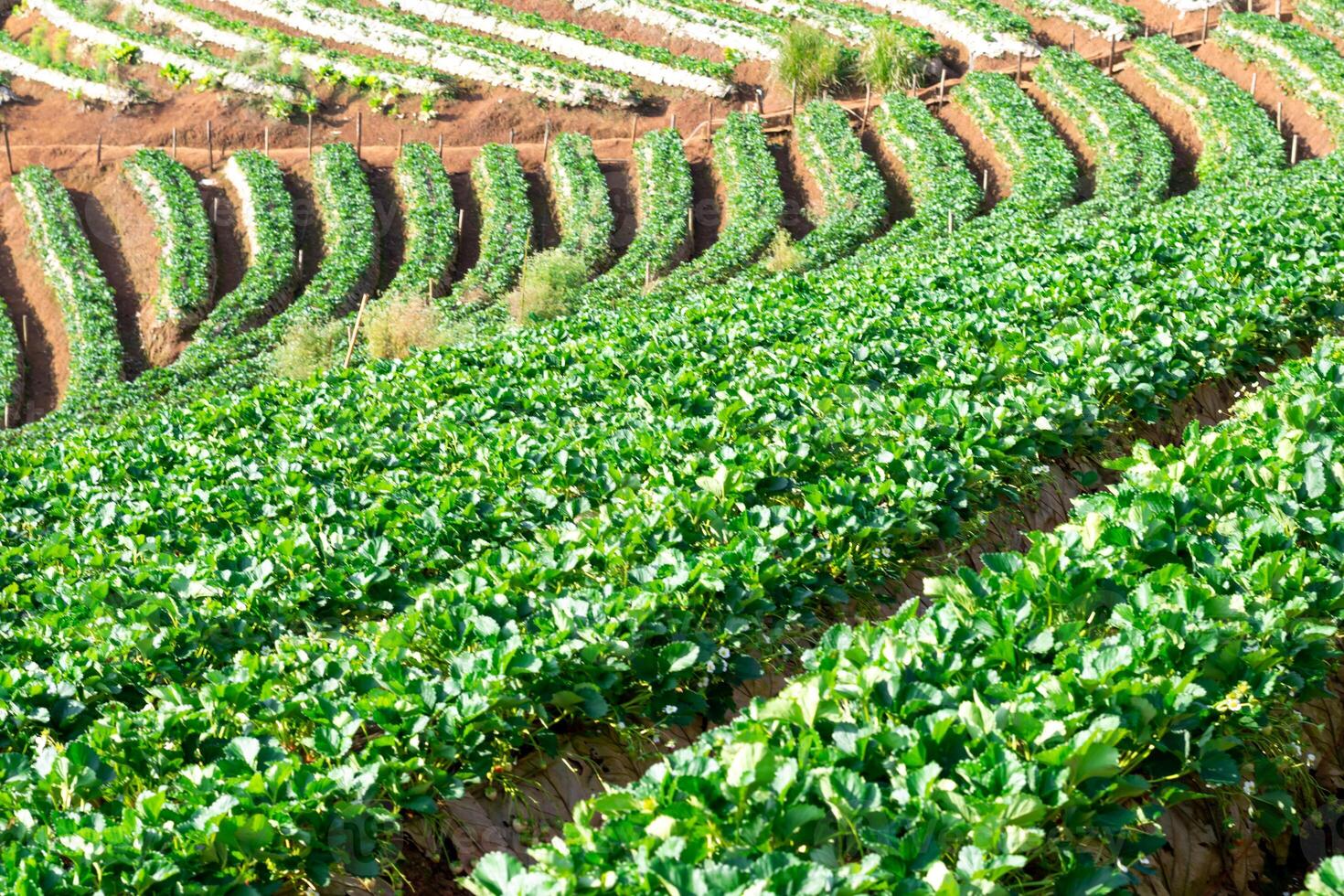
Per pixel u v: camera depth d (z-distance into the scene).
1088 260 15.74
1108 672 4.34
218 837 4.06
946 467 7.83
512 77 43.28
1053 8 42.38
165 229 35.88
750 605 6.24
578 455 9.34
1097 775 3.95
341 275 32.38
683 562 6.25
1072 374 9.80
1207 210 19.50
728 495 7.84
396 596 7.51
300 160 39.78
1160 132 33.59
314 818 4.35
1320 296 12.93
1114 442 9.85
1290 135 33.31
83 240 35.78
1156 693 4.33
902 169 34.91
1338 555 5.87
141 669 6.59
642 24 46.03
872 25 42.50
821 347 12.36
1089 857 4.07
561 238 35.06
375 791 4.64
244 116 42.88
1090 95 35.91
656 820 3.64
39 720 5.97
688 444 9.52
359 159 39.31
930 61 40.59
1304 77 34.62
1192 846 4.77
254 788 4.32
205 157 40.94
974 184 32.44
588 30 45.12
